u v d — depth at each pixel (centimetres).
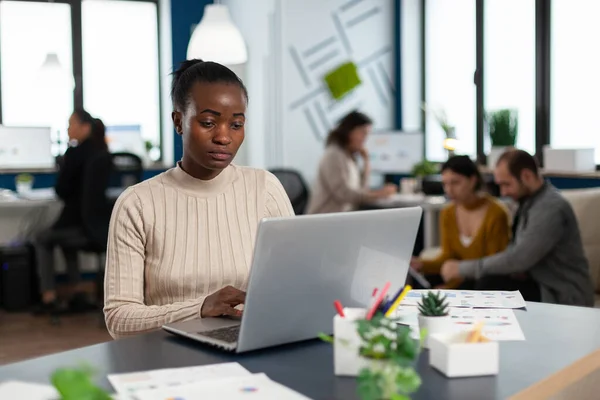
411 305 163
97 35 655
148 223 167
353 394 106
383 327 106
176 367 120
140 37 675
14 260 537
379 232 136
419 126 715
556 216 296
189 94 160
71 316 516
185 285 167
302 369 119
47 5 632
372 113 705
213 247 170
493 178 523
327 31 673
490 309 159
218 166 162
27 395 106
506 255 303
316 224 125
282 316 129
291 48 654
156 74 684
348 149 524
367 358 108
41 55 633
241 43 504
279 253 122
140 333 153
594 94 550
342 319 115
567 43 566
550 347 130
